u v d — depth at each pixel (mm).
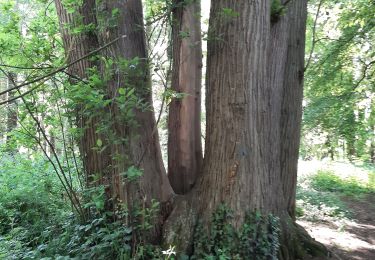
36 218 6605
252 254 4691
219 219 4781
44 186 7105
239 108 4844
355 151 20656
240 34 4863
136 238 4777
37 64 5203
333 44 11734
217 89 4965
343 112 12438
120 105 4145
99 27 4809
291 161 6594
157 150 5129
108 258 4637
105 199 5152
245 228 4727
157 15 5223
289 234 5363
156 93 5703
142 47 5090
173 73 5430
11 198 7051
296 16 6559
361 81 11938
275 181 5422
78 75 5480
